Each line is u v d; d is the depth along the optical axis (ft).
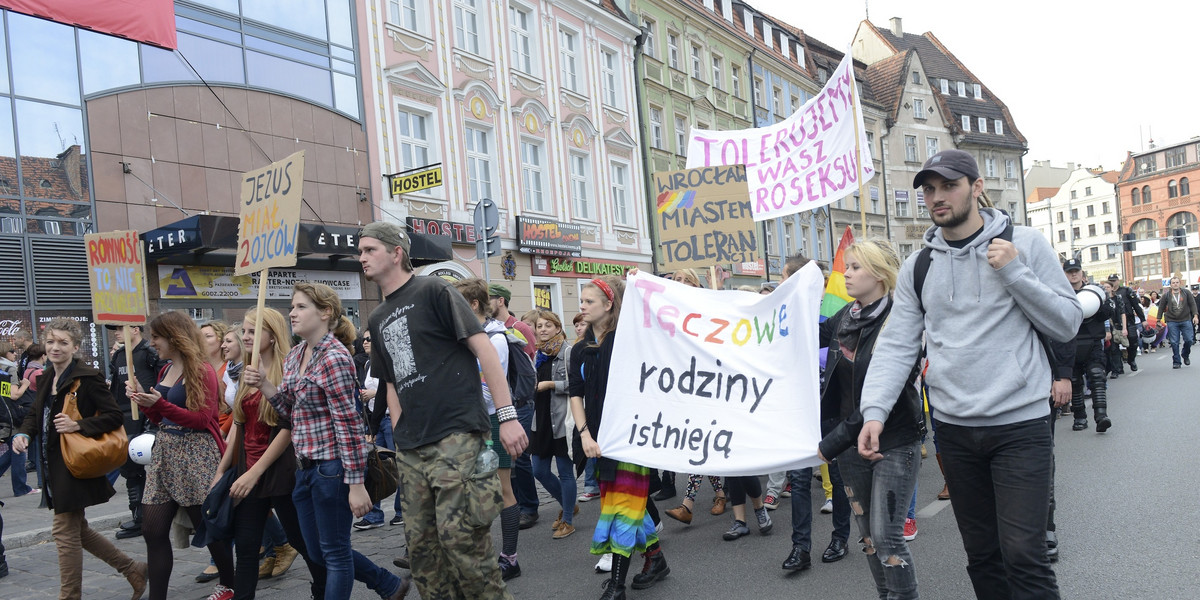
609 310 16.35
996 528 10.11
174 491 15.24
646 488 15.34
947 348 9.99
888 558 11.23
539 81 69.00
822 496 24.07
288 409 13.57
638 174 82.94
